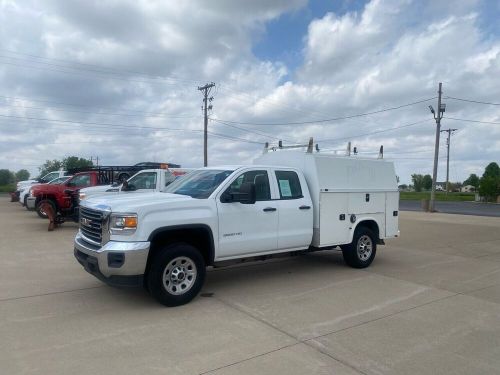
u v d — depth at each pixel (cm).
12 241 1127
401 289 669
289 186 727
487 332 484
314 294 634
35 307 558
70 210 1489
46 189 1466
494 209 3478
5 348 425
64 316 523
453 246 1161
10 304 570
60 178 1916
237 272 787
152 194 653
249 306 570
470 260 941
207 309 555
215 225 609
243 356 411
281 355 414
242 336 462
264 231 671
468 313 552
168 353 416
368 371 383
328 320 518
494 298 623
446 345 445
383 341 453
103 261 530
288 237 705
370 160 855
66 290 640
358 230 821
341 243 785
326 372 380
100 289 646
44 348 425
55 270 775
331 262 893
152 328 484
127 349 424
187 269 580
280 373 376
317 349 430
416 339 460
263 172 696
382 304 587
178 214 573
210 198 613
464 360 409
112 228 541
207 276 752
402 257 975
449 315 543
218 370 380
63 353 414
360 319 523
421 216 2414
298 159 781
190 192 652
